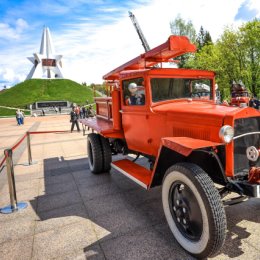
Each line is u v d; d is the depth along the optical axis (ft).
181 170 9.24
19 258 9.98
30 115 136.46
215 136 10.28
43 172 21.81
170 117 12.36
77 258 9.76
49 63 237.04
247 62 79.15
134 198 15.06
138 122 14.85
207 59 84.69
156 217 12.52
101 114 23.58
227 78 81.10
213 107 11.79
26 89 196.75
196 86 14.90
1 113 151.64
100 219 12.71
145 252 9.79
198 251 8.92
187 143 9.51
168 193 10.21
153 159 15.16
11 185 14.23
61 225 12.37
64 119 96.68
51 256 10.00
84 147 32.63
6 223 12.89
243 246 9.72
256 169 9.37
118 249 10.11
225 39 80.18
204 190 8.46
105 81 21.91
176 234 10.00
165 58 15.01
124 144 18.69
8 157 14.15
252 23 76.07
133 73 14.43
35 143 37.96
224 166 10.29
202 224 8.71
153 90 13.58
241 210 12.57
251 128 10.68
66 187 17.67
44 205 14.88
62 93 190.39
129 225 11.90
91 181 18.56
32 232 11.87
